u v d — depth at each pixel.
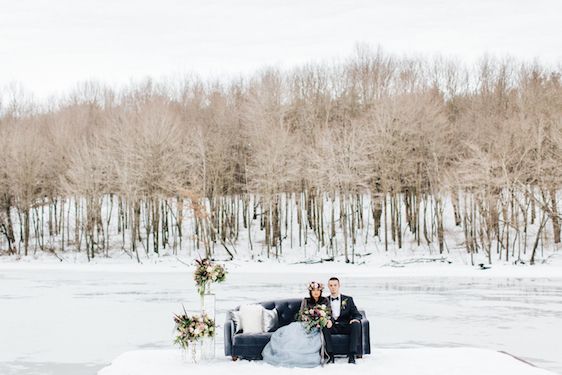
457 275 37.28
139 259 49.22
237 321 11.91
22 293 27.05
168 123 50.53
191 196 46.53
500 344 14.29
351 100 58.59
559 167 42.72
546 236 46.56
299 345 11.08
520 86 54.06
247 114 52.47
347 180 45.72
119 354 13.31
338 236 52.78
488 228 42.94
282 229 55.75
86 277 37.28
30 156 52.44
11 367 12.14
